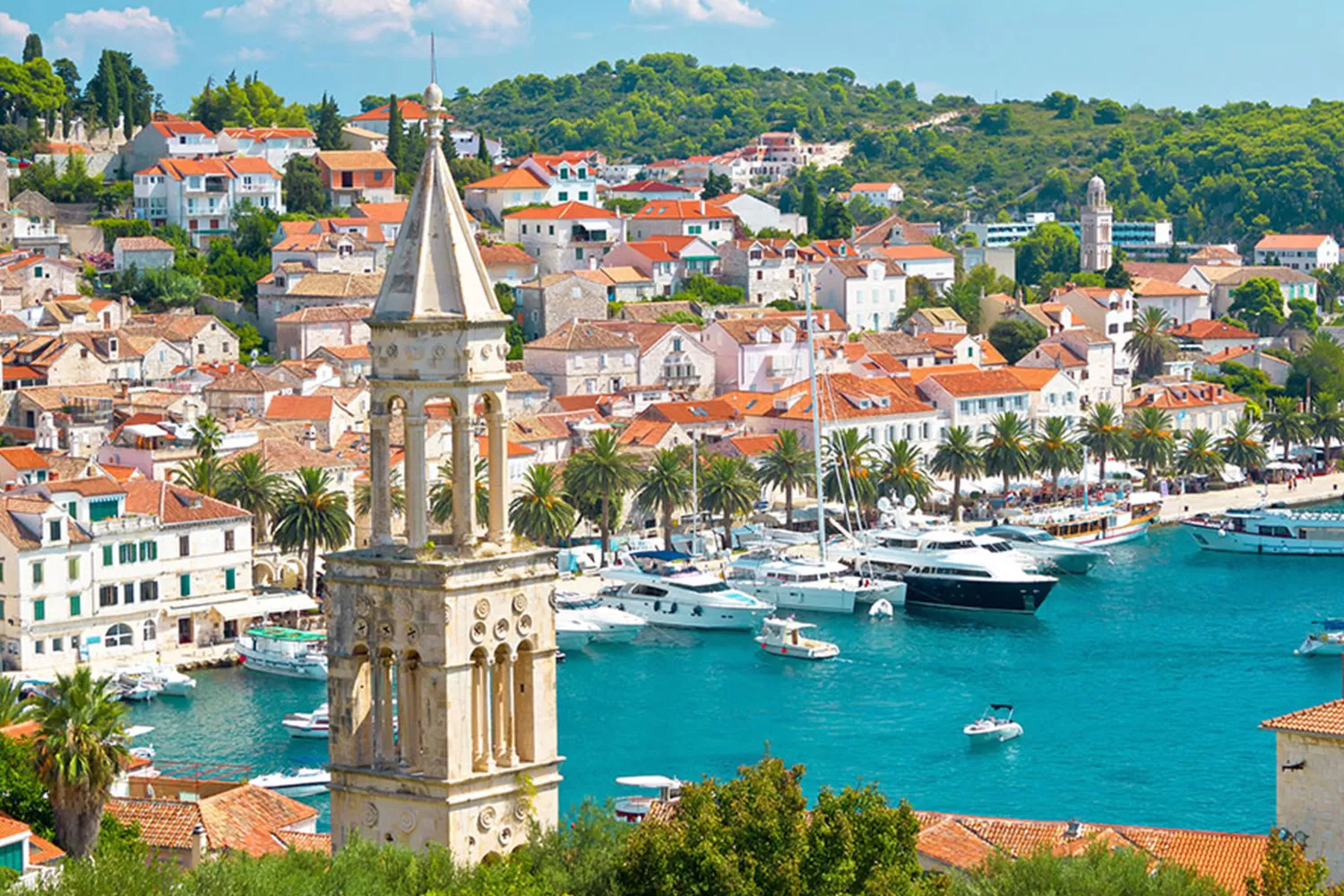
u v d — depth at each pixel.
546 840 80.25
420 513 77.75
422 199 78.50
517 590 78.62
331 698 79.50
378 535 78.94
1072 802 178.62
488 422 79.19
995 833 123.81
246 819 131.38
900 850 87.38
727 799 87.50
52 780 126.06
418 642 77.50
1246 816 173.00
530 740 79.88
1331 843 116.88
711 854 82.12
